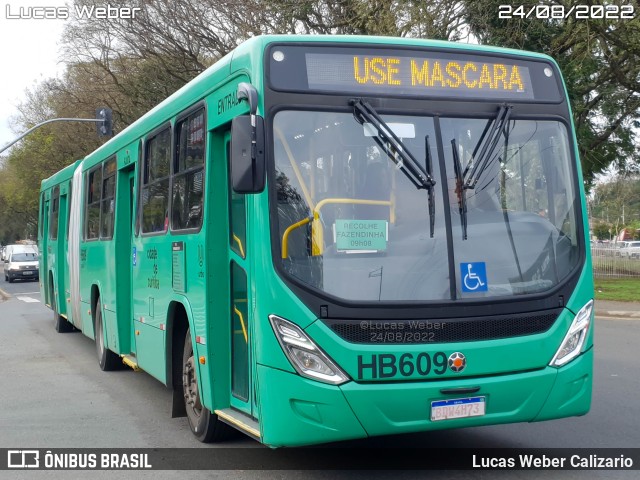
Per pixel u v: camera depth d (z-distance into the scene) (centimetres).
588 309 578
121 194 1014
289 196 533
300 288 518
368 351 512
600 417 782
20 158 5784
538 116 596
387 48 571
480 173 564
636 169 2938
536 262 564
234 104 586
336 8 2469
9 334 1756
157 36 2966
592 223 6688
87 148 4512
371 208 541
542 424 758
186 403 744
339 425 509
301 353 513
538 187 585
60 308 1633
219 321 636
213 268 635
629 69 2281
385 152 551
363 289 524
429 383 518
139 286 902
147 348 859
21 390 1028
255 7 2561
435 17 2002
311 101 548
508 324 542
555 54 2125
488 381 529
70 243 1455
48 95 4900
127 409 891
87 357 1330
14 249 5053
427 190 551
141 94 3447
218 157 642
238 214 607
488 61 594
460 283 539
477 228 555
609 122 2677
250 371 578
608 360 1139
